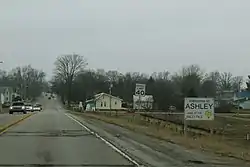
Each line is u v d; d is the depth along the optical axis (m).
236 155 17.38
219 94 122.62
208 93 111.44
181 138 24.20
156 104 79.50
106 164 14.58
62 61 140.25
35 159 15.76
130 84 136.50
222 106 92.75
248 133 35.75
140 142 22.67
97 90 144.00
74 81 140.62
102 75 147.25
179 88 95.06
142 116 58.84
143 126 37.41
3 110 96.69
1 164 14.33
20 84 181.88
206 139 25.73
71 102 140.38
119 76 146.25
